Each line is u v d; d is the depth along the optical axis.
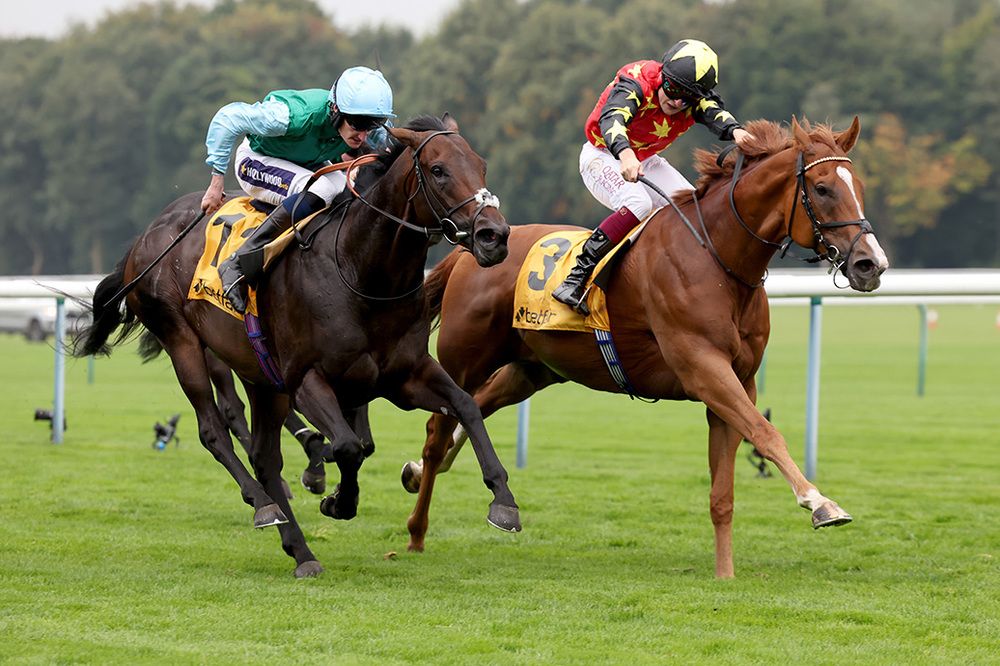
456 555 9.52
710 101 9.12
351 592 8.03
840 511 7.82
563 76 72.12
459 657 6.54
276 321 8.45
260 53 88.50
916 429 18.30
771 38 74.19
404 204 7.97
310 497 12.28
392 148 8.21
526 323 9.50
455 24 80.56
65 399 22.14
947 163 74.31
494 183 74.62
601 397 24.42
